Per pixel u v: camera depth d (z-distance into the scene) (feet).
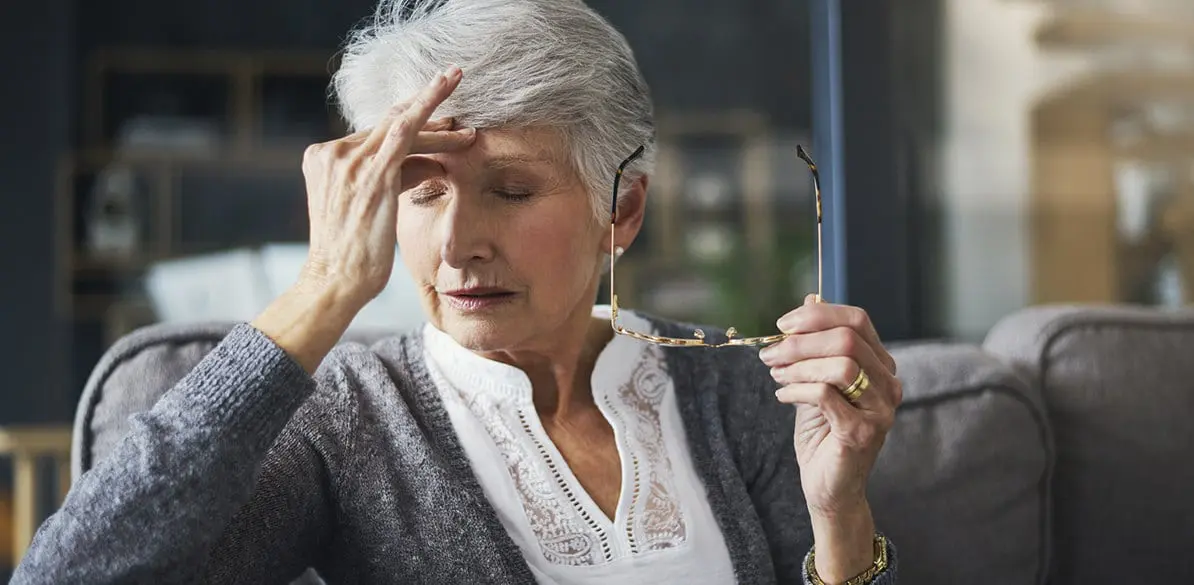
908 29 6.68
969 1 6.90
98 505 2.50
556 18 3.01
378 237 2.69
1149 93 7.70
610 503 3.23
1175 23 7.64
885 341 6.22
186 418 2.57
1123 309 4.35
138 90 15.21
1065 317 4.22
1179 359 4.16
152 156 15.02
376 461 3.06
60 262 14.49
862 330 2.86
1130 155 7.67
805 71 15.78
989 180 7.08
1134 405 4.09
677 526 3.21
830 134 6.37
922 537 3.76
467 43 2.94
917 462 3.81
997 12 6.98
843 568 3.04
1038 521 3.91
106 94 15.15
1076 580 4.07
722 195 15.47
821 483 2.96
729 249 15.14
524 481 3.15
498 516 3.12
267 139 15.38
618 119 3.14
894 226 6.28
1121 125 7.67
